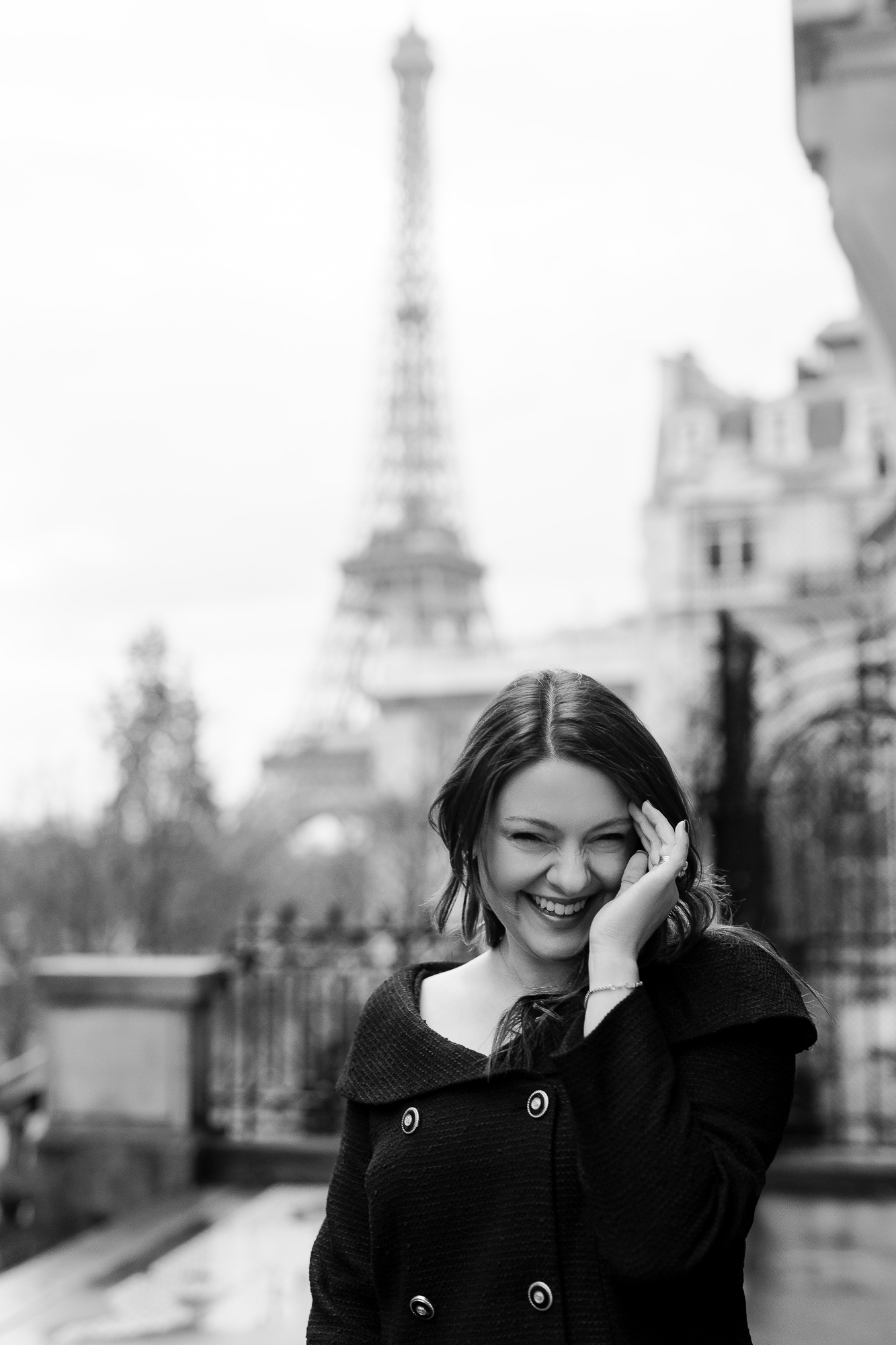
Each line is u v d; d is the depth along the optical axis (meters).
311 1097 9.14
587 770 1.89
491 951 2.08
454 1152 1.87
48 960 8.84
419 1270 1.87
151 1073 8.41
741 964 1.92
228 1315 5.75
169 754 24.39
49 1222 8.32
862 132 5.75
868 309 6.60
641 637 56.75
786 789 11.18
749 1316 5.64
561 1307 1.79
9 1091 9.04
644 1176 1.71
